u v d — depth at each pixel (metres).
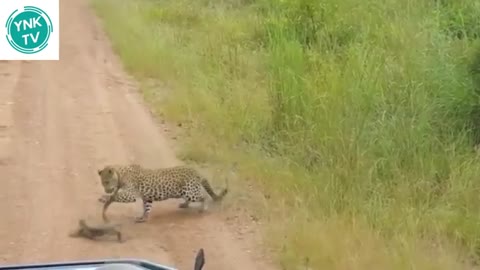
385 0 15.11
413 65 11.31
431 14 13.92
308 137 9.98
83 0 25.06
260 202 8.59
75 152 10.52
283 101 11.01
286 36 14.41
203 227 8.08
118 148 10.70
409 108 10.12
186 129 11.57
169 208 8.73
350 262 6.79
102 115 12.45
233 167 9.84
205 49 15.59
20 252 7.31
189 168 8.50
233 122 11.09
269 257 7.30
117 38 18.23
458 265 6.89
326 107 10.29
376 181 8.53
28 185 9.20
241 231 7.96
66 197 8.85
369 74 11.23
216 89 12.79
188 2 21.08
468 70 10.37
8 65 16.28
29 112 12.61
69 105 13.09
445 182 8.52
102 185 8.56
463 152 9.01
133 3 22.47
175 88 13.48
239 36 16.17
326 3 14.88
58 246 7.48
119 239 7.72
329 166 9.07
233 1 20.39
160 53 15.54
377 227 7.54
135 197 8.16
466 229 7.53
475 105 9.68
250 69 13.84
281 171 9.16
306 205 8.22
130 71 15.55
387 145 9.09
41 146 10.79
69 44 18.34
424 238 7.44
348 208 7.93
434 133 9.47
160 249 7.51
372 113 10.21
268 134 10.81
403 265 6.71
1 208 8.45
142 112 12.66
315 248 7.16
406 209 7.77
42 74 15.48
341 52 13.09
